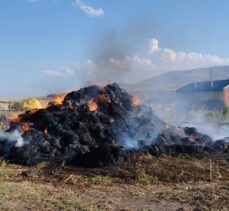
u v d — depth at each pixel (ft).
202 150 59.41
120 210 31.91
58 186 40.22
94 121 62.75
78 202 33.24
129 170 47.29
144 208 32.78
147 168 48.06
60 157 54.54
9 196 34.22
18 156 52.19
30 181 42.04
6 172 45.14
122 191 38.68
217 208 32.94
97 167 49.11
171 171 47.47
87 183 42.22
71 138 58.23
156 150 54.49
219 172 48.29
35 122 61.98
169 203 34.50
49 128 59.93
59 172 47.14
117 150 49.98
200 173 47.32
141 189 39.83
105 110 66.85
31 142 54.65
